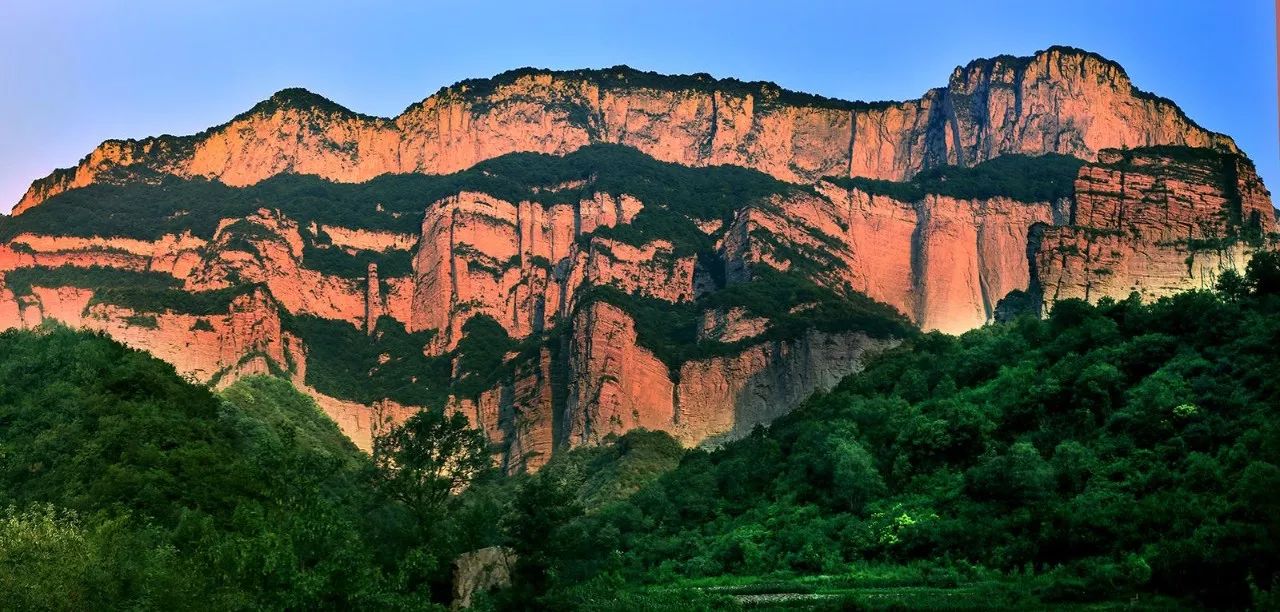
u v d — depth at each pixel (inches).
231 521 5570.9
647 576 7406.5
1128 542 6008.9
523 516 5610.2
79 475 6077.8
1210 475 6289.4
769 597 6264.8
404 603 4653.1
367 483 7150.6
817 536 7504.9
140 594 4347.9
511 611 5354.3
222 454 6653.5
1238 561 5260.8
